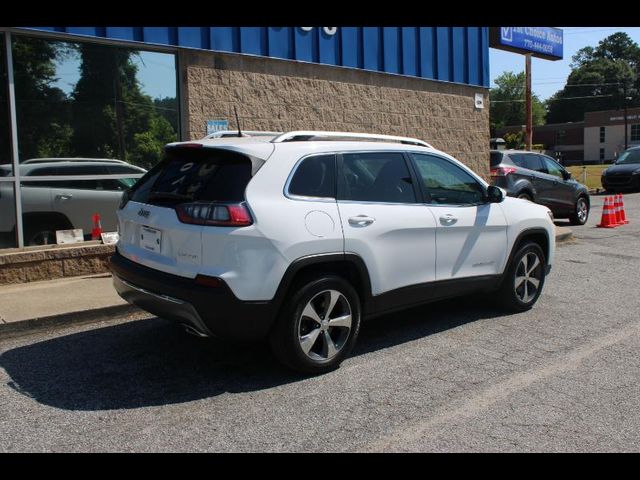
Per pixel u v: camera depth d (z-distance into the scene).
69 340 5.39
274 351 4.45
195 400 4.14
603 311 6.52
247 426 3.77
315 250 4.39
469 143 12.59
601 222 13.93
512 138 68.38
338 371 4.69
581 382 4.50
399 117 11.20
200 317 4.11
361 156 4.96
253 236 4.12
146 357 4.96
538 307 6.66
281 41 9.31
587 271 8.77
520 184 12.28
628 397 4.22
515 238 6.13
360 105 10.55
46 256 7.10
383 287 4.89
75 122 7.58
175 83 8.40
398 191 5.13
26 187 7.23
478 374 4.64
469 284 5.70
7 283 6.89
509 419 3.88
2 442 3.55
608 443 3.58
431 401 4.15
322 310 4.58
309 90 9.78
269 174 4.33
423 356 5.05
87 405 4.05
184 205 4.22
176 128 8.46
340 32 10.12
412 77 11.31
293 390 4.32
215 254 4.07
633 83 105.56
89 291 6.60
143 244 4.59
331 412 3.97
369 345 5.33
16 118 7.12
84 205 7.68
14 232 7.20
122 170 7.98
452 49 12.05
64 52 7.45
